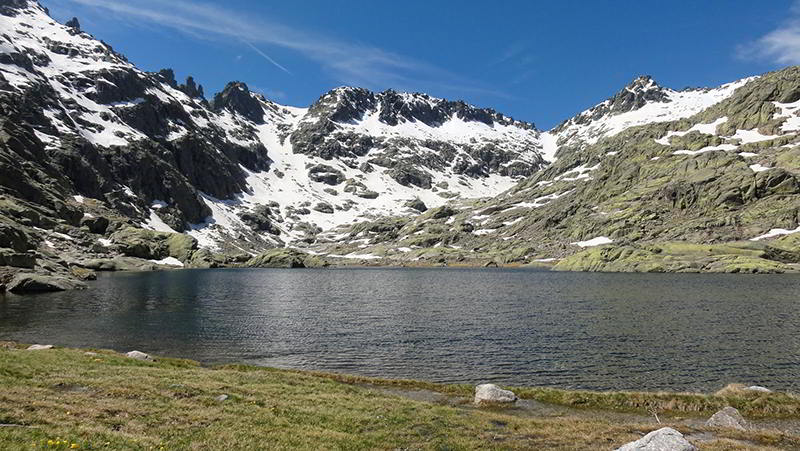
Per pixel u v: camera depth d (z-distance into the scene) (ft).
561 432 72.38
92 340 161.68
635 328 182.39
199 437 60.03
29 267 348.38
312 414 75.41
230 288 363.15
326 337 171.22
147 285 370.73
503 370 126.82
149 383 85.51
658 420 78.13
